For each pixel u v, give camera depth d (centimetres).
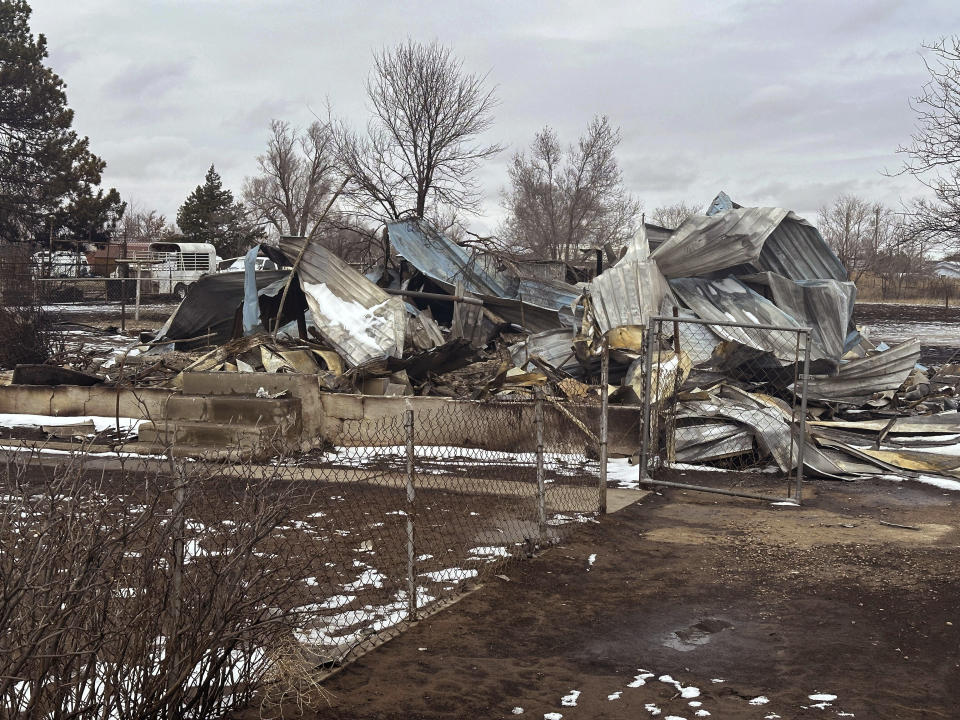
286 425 1234
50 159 5150
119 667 396
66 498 414
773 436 1238
